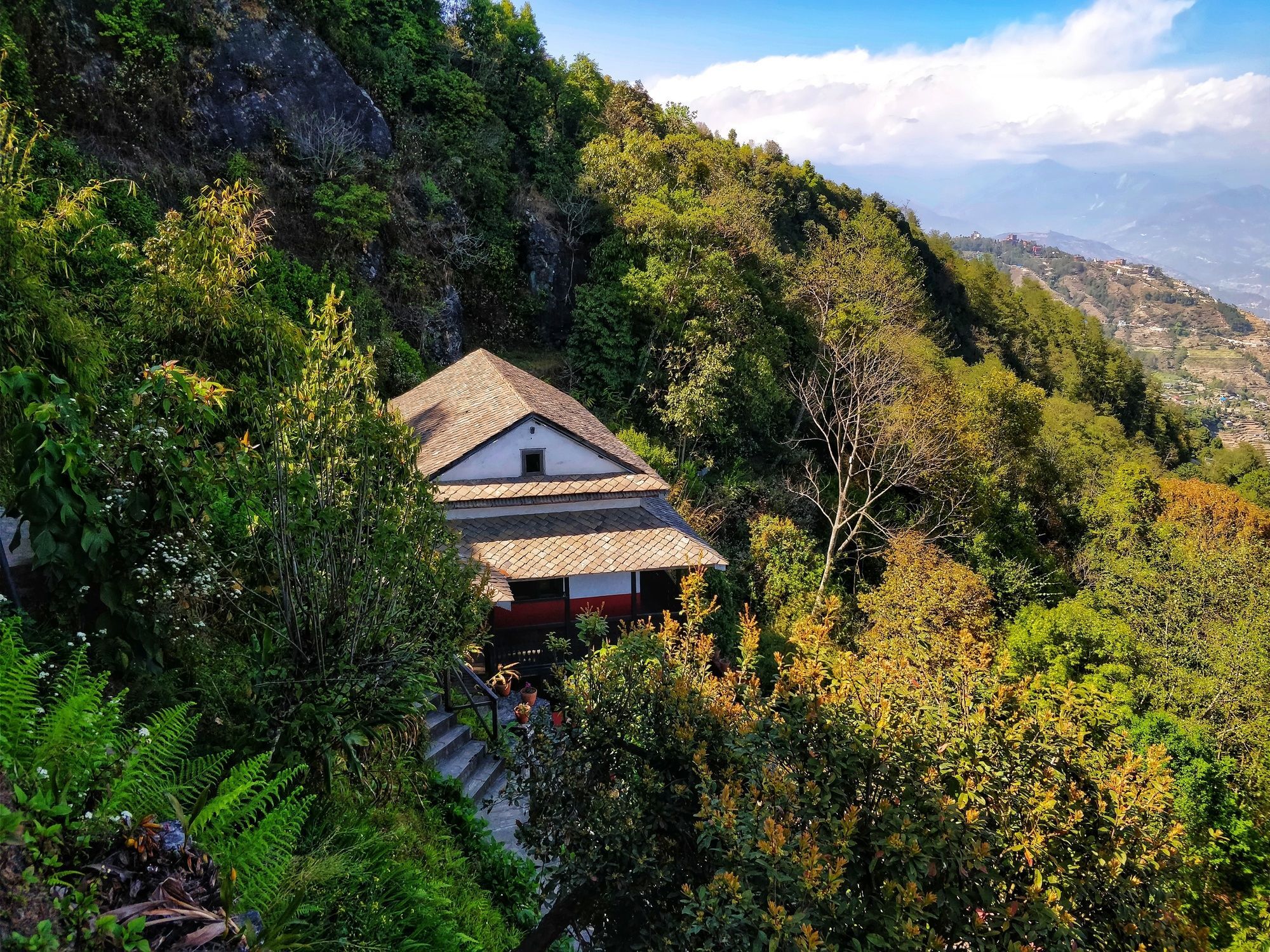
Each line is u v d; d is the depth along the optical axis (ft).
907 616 85.71
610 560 62.03
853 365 118.93
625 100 187.83
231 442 25.02
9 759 12.51
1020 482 129.59
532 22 164.45
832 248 174.29
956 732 21.68
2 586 21.95
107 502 22.16
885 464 115.75
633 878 21.21
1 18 72.84
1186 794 59.82
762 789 20.35
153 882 12.91
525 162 142.51
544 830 23.61
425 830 30.96
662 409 116.88
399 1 130.21
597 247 133.69
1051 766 21.58
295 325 33.96
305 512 24.48
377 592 25.91
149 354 29.96
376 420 26.58
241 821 17.54
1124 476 136.26
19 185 27.07
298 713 24.13
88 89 79.87
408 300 108.68
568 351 123.34
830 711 21.80
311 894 19.11
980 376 152.76
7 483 21.24
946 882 18.76
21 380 20.34
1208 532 117.60
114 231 46.16
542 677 61.41
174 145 87.81
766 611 93.25
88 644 15.53
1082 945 18.97
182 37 91.04
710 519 98.53
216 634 27.07
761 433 122.72
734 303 122.31
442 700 43.91
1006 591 110.73
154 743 14.85
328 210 100.01
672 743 22.56
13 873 10.77
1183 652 87.97
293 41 102.32
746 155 226.38
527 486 65.16
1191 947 19.75
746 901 17.13
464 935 24.12
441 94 127.85
